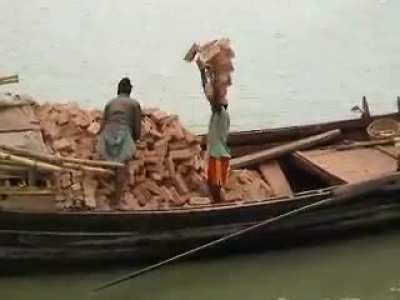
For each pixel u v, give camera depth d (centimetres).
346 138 1457
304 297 1088
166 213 1118
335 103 2000
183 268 1154
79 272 1120
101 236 1102
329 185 1271
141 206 1177
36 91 1970
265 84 2073
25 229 1073
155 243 1124
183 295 1094
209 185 1220
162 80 2055
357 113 1944
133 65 2125
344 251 1210
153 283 1123
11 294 1075
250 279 1136
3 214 1058
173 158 1231
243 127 1862
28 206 1100
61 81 2027
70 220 1084
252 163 1345
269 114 1931
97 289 1090
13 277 1106
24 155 1081
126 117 1169
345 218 1205
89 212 1091
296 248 1204
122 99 1177
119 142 1162
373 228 1234
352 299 1077
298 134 1430
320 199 1180
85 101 1944
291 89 2058
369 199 1208
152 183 1202
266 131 1414
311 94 2038
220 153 1207
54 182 1113
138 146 1208
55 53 2158
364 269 1163
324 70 2164
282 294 1095
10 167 1082
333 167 1298
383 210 1223
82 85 2016
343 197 1185
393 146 1385
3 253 1077
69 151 1183
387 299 1080
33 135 1155
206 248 1118
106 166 1145
